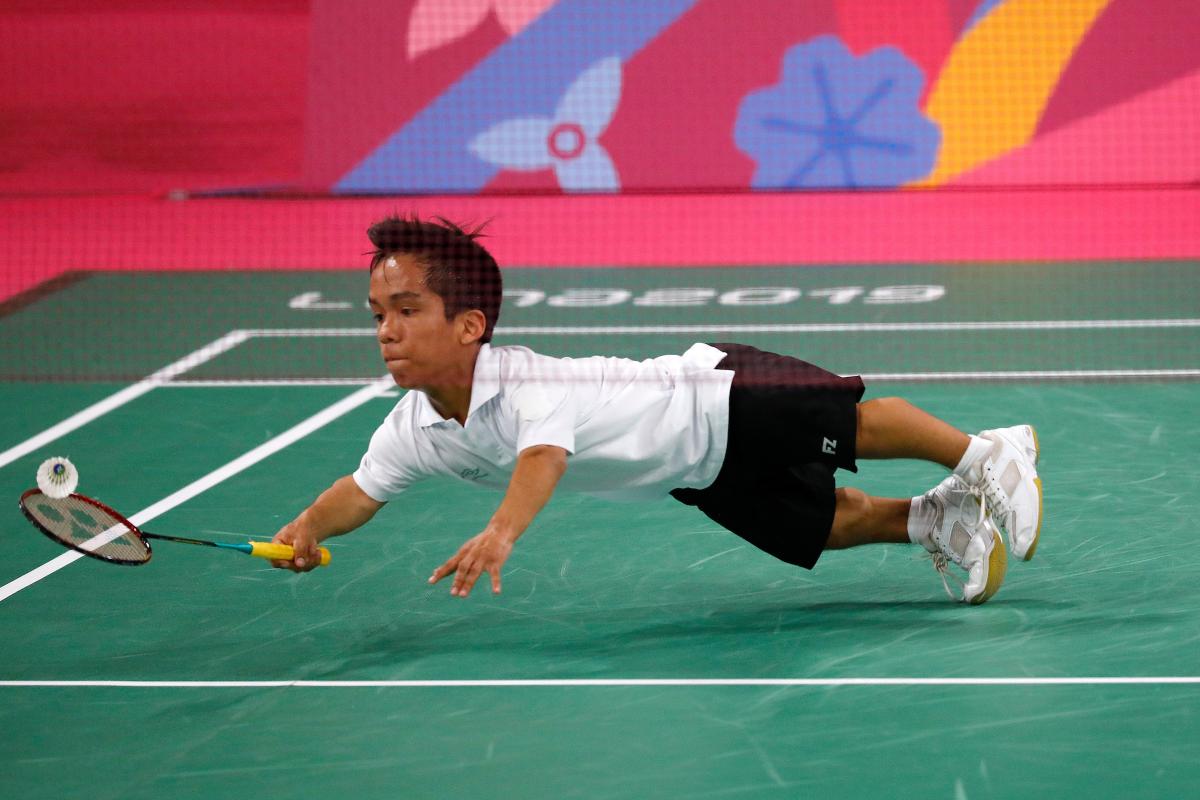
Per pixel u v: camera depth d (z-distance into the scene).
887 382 25.78
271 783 12.26
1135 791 11.72
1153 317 30.64
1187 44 44.09
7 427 24.41
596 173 45.97
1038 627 15.22
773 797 11.80
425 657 14.97
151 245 41.75
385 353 14.16
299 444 23.06
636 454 14.84
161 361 28.84
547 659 14.84
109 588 17.17
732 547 18.16
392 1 46.69
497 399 14.41
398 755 12.73
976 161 44.66
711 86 45.50
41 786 12.28
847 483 20.55
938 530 16.05
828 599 16.39
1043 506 19.06
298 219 45.53
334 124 47.00
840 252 39.09
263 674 14.61
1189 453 21.11
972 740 12.68
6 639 15.69
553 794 11.95
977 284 34.53
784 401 14.87
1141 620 15.30
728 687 13.98
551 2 46.09
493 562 13.50
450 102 46.56
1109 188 27.45
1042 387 25.09
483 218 44.94
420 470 15.28
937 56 44.81
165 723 13.50
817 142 45.22
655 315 32.25
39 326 32.25
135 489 20.97
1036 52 44.41
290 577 17.42
